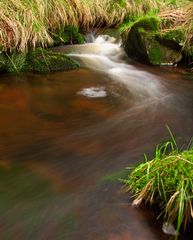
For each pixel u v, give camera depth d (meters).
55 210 2.75
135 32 6.91
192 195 2.61
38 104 4.88
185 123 4.42
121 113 4.70
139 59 7.05
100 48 7.54
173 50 6.83
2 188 3.02
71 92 5.33
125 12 8.77
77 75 6.10
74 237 2.49
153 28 6.92
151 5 9.19
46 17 6.93
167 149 3.72
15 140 3.91
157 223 2.63
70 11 7.52
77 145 3.81
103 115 4.62
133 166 3.35
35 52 6.23
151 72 6.46
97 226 2.59
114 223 2.62
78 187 3.03
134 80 6.02
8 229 2.56
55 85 5.57
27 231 2.54
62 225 2.60
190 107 4.95
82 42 7.78
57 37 7.38
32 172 3.27
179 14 7.59
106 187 3.01
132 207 2.77
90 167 3.36
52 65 6.22
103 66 6.69
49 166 3.38
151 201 2.77
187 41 6.71
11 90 5.26
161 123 4.40
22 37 5.98
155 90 5.60
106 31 8.28
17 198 2.89
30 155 3.59
